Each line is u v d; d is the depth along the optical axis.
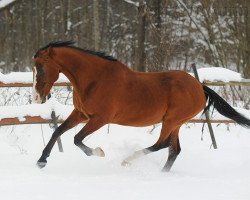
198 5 24.91
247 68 19.80
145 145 9.84
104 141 9.95
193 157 9.31
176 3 25.16
